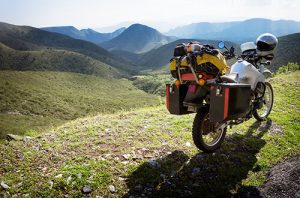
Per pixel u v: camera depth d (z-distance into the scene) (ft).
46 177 8.90
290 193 8.41
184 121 14.30
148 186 8.87
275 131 13.35
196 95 9.83
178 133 12.73
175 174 9.53
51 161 10.01
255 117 14.21
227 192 8.86
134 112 16.67
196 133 9.89
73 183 8.64
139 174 9.34
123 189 8.65
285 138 12.73
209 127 10.25
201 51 9.25
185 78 9.78
